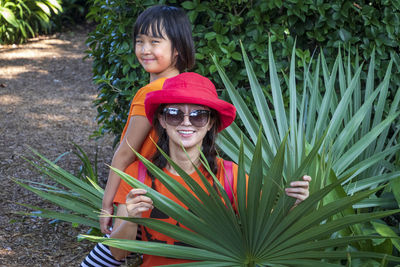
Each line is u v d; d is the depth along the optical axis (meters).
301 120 2.46
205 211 1.58
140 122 1.99
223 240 1.63
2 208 4.32
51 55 10.51
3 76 9.02
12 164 5.39
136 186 1.57
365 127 2.66
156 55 2.10
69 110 7.48
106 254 2.13
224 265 1.62
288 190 1.55
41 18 11.88
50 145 6.07
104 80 3.44
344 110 2.46
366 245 1.92
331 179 1.96
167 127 1.77
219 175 1.84
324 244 1.57
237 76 3.11
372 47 3.07
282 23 3.06
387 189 2.39
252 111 3.15
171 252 1.57
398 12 3.12
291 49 3.05
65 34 12.32
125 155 2.02
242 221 1.61
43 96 8.09
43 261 3.53
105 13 3.56
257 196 1.55
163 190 1.79
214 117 1.83
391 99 3.16
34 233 3.92
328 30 3.12
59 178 2.45
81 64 10.00
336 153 2.37
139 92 2.02
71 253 3.65
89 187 2.49
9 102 7.70
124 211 1.79
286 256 1.62
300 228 1.55
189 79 1.77
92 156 5.75
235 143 2.46
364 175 2.53
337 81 3.14
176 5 3.22
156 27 2.08
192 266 1.58
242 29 3.13
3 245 3.72
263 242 1.62
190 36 2.17
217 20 3.05
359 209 2.21
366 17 3.04
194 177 1.81
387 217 2.54
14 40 11.21
